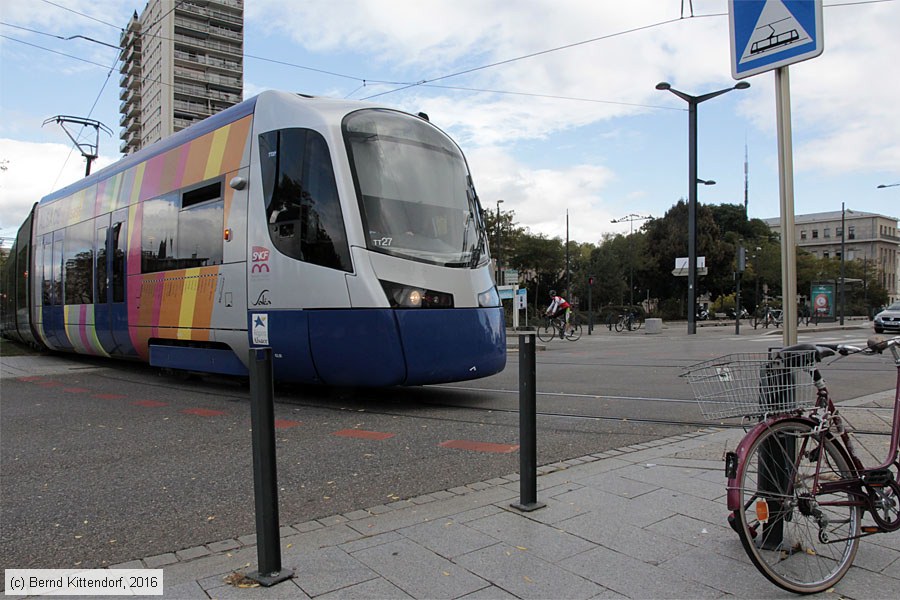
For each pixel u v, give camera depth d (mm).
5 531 3844
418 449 5641
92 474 5105
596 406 7805
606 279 53438
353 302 7117
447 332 7441
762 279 59156
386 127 7965
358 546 3334
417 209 7773
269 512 2936
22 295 17078
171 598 2783
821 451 2924
